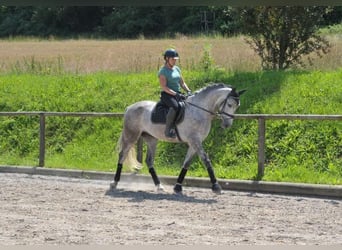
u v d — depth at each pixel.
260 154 13.45
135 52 31.61
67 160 16.72
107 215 10.28
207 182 13.66
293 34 19.53
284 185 12.75
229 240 8.55
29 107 19.58
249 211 10.72
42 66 23.97
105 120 18.02
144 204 11.35
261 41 20.61
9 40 54.09
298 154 14.30
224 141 15.50
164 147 16.19
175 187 12.80
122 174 14.69
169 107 12.60
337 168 13.60
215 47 27.28
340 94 15.99
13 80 21.72
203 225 9.53
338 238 8.77
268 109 16.03
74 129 18.19
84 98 19.41
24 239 8.55
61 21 64.06
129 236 8.76
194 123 12.46
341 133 14.45
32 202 11.45
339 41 25.55
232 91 12.21
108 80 20.20
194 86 18.45
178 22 57.16
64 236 8.73
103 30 61.97
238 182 13.30
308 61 20.44
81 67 23.44
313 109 15.59
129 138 13.37
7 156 17.81
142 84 19.52
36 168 15.98
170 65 12.66
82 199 11.84
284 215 10.39
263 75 18.05
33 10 65.50
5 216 10.12
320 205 11.37
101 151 16.92
